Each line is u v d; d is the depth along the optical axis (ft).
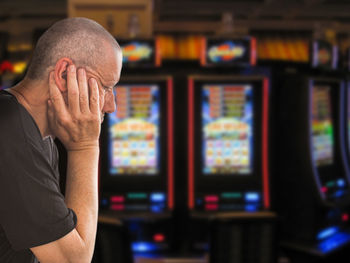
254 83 10.64
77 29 2.67
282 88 11.19
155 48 10.42
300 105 10.93
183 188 11.02
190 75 10.60
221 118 10.73
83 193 2.75
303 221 11.15
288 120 11.21
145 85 10.55
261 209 10.84
